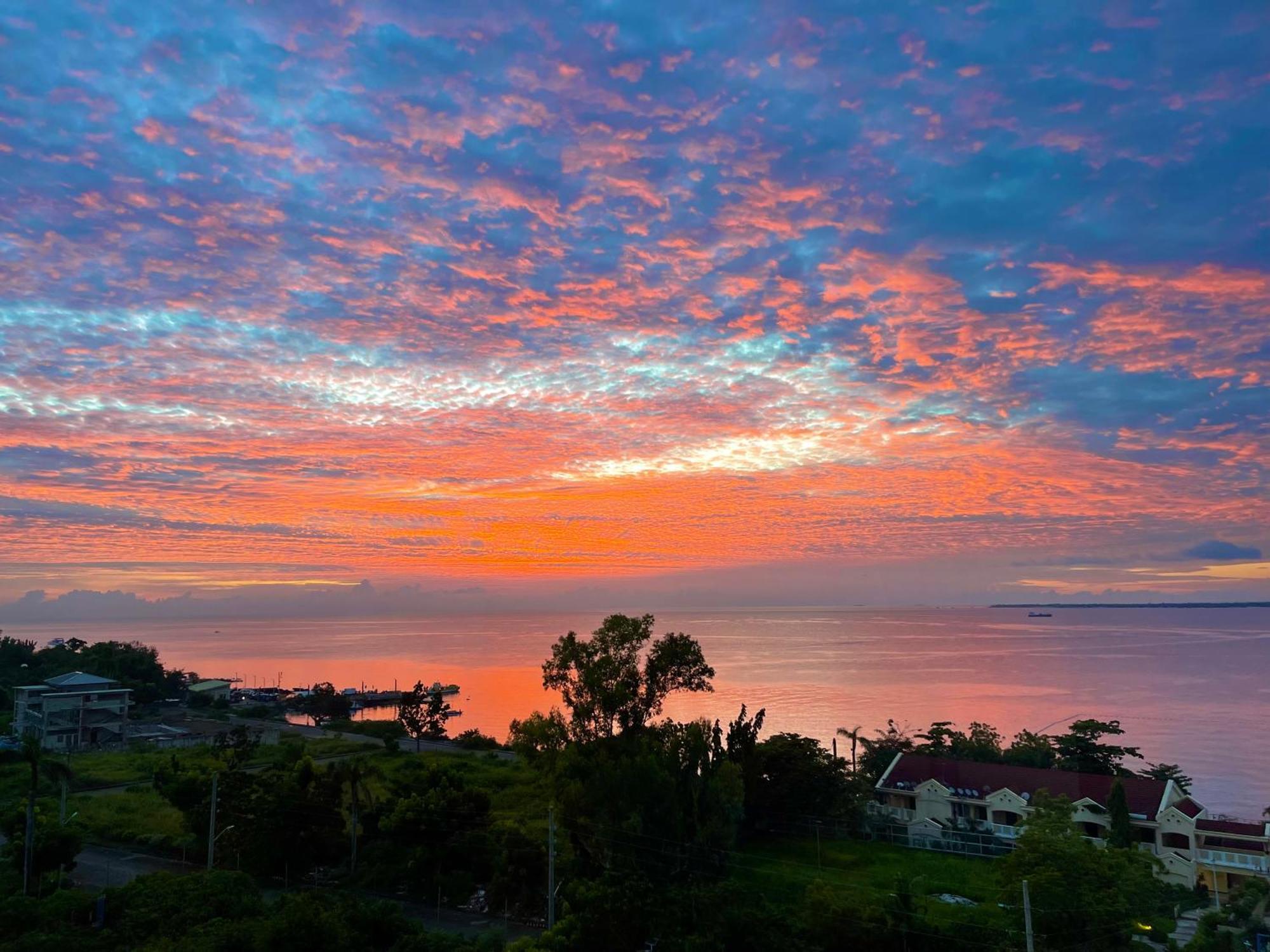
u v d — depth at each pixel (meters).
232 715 144.12
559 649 60.50
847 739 122.69
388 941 38.41
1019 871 41.62
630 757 55.84
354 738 114.81
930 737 86.25
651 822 51.66
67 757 89.56
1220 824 59.66
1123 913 39.84
